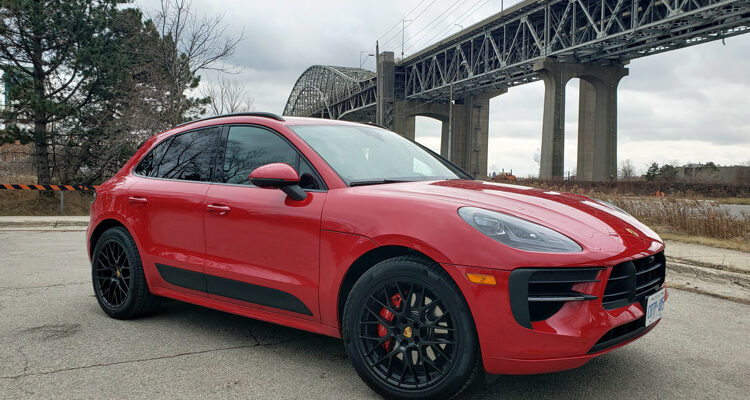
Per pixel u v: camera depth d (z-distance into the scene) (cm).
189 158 383
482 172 8900
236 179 344
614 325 238
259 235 314
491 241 236
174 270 364
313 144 324
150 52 2012
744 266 609
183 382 283
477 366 242
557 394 273
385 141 377
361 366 268
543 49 5422
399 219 260
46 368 301
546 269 228
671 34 4500
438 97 8062
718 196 3447
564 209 278
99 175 2381
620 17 5022
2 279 552
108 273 415
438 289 244
